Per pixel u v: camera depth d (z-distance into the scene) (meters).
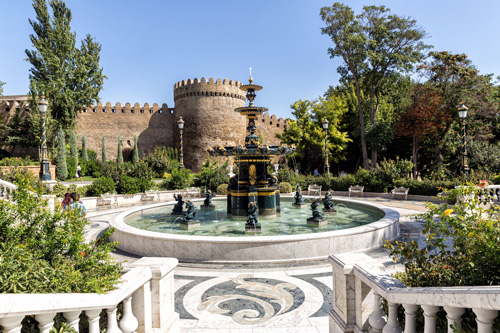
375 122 36.91
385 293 2.92
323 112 42.16
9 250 2.88
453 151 33.97
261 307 5.47
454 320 2.30
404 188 20.89
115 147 51.53
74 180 33.19
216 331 4.67
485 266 2.99
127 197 20.61
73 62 43.69
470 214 3.65
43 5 41.38
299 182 24.81
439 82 33.03
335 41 35.03
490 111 31.83
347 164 48.78
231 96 51.56
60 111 42.38
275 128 54.84
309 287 6.33
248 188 12.23
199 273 7.21
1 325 2.00
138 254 8.61
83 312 3.26
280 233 9.78
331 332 4.10
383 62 34.72
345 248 8.33
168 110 53.78
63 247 3.48
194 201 16.81
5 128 42.28
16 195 3.68
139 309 3.53
